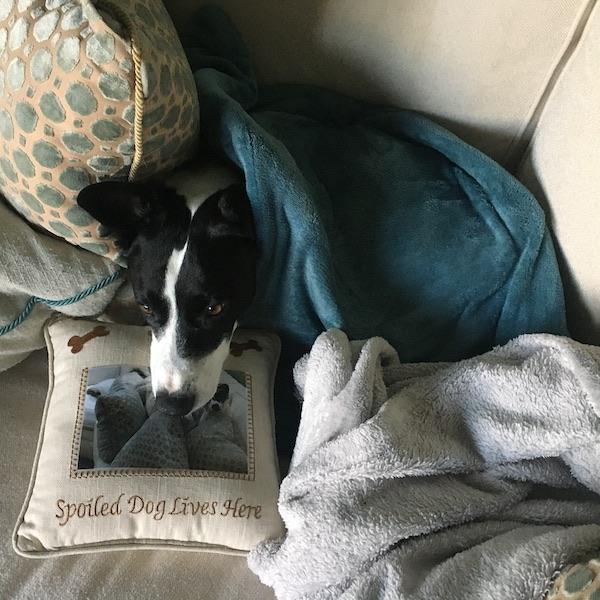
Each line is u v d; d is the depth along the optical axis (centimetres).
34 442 116
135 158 96
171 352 103
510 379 101
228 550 101
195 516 100
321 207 121
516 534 94
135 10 91
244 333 121
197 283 101
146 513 99
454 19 118
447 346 125
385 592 89
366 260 121
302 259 112
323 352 106
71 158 94
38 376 124
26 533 99
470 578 89
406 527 93
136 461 101
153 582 101
